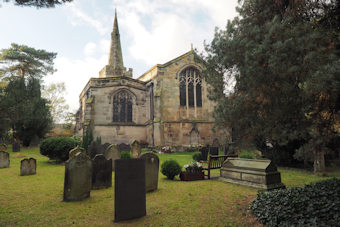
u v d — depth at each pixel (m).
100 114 25.36
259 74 5.25
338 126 4.96
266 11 6.06
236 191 6.93
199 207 5.41
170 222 4.50
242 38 6.49
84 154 6.42
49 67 37.81
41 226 4.34
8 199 6.20
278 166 12.51
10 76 35.34
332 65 3.98
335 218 3.69
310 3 4.90
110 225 4.39
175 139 25.59
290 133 5.45
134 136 26.75
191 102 27.97
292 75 4.95
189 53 28.53
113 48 40.38
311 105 4.89
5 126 22.73
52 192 7.02
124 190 4.74
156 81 26.81
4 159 12.75
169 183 8.34
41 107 27.70
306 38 4.60
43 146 13.91
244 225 4.28
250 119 6.89
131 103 27.73
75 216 4.88
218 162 10.09
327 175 9.29
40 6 4.96
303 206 4.32
